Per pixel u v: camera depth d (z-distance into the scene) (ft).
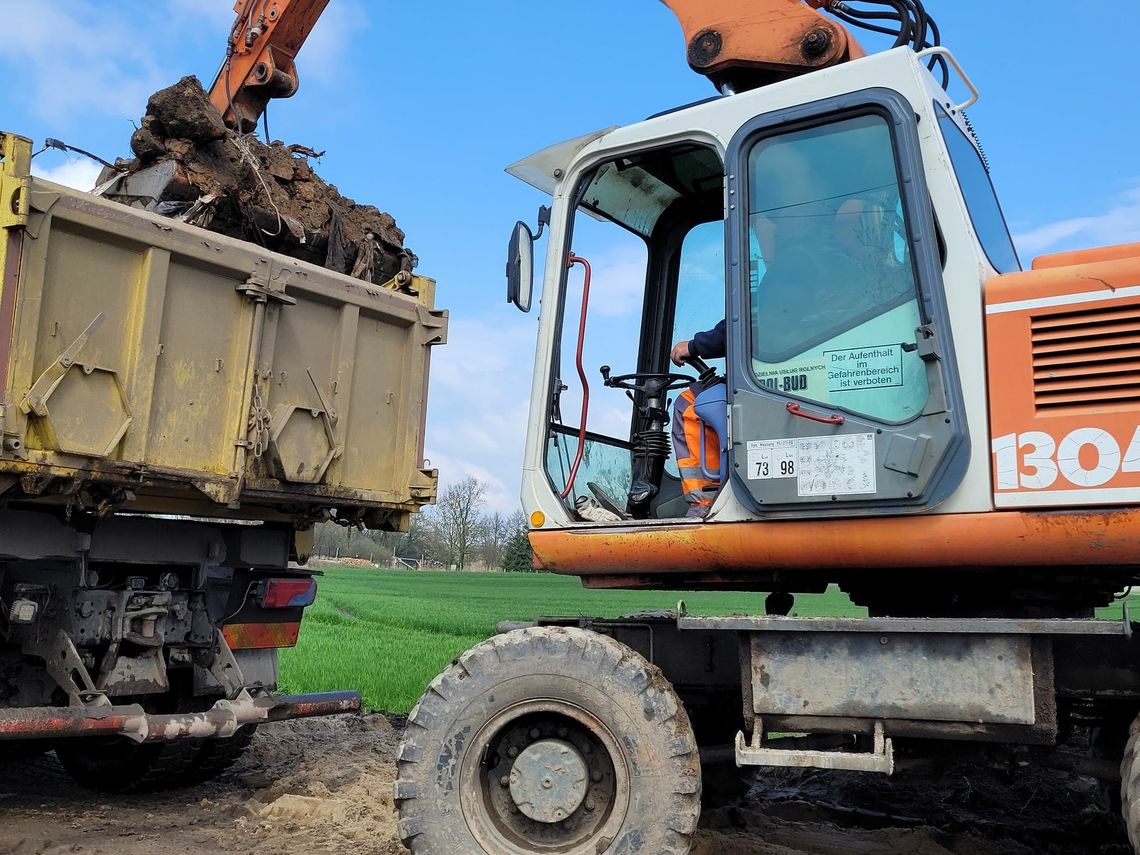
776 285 12.82
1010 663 11.22
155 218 15.81
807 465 12.10
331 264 20.34
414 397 20.36
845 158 12.69
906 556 11.85
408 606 106.22
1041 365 11.25
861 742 13.08
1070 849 16.37
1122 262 11.02
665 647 14.03
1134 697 11.69
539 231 14.92
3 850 14.87
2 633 16.81
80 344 14.74
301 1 22.40
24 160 14.19
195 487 16.30
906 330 11.96
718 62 15.01
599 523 13.64
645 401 16.02
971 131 14.43
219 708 17.60
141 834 16.33
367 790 19.16
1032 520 11.09
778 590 15.26
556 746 12.60
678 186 16.49
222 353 16.93
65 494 15.12
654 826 11.89
